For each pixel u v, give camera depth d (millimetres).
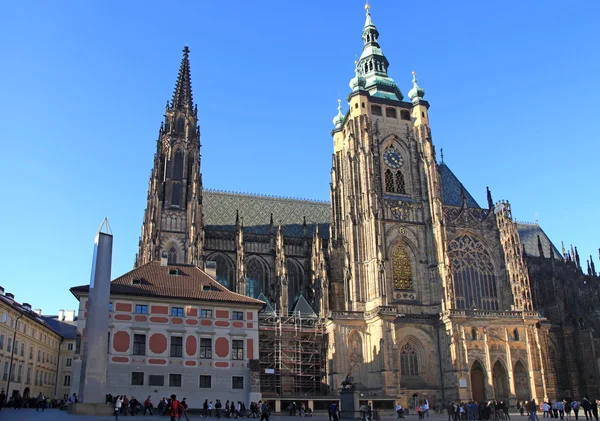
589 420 92875
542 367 141500
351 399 86312
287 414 112500
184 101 171500
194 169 162125
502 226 158250
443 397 137625
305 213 194750
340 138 176875
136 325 104500
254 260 169375
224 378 106812
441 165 177750
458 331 138250
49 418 64812
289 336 139750
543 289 173500
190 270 120562
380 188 157375
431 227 155000
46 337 166375
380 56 182375
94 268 74812
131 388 100812
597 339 164375
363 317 140750
